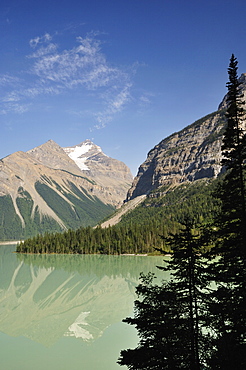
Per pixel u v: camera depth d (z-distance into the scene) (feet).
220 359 66.08
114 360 126.82
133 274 368.48
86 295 262.26
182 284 73.87
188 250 74.23
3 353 137.28
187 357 68.80
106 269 423.23
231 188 82.84
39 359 129.39
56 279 353.92
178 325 70.95
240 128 83.20
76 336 159.63
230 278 76.07
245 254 76.64
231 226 79.66
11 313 212.64
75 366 121.19
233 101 84.38
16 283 336.08
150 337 77.66
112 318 192.75
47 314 208.64
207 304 73.00
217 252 77.41
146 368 70.18
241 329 69.21
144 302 78.18
